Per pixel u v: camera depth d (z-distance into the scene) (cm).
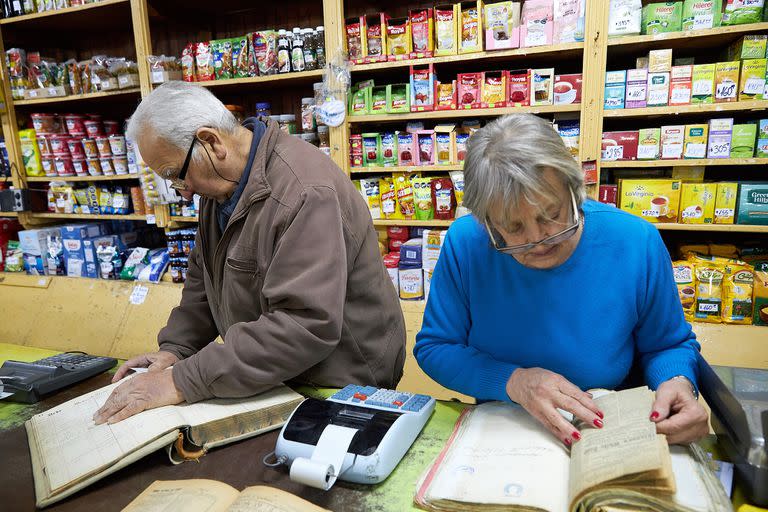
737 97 221
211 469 97
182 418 104
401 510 83
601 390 103
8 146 336
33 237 335
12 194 338
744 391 89
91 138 321
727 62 222
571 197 90
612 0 227
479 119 277
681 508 68
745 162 220
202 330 157
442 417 113
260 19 320
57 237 335
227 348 113
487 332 116
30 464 100
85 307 313
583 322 107
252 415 108
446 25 251
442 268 122
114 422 106
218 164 124
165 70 288
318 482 84
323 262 116
